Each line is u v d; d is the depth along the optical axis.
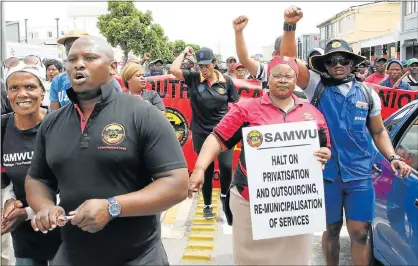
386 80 7.63
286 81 2.82
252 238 2.92
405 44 18.77
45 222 2.11
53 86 4.61
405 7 19.25
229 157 5.19
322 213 2.82
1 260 3.16
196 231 4.95
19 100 2.84
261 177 2.78
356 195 3.33
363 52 20.70
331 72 3.33
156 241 2.36
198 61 5.22
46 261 3.17
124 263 2.27
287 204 2.80
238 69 8.09
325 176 3.31
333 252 3.51
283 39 3.43
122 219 2.23
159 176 2.19
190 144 6.48
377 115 3.44
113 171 2.17
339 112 3.28
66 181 2.22
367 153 3.36
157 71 9.75
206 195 5.34
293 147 2.79
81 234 2.25
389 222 3.49
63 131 2.25
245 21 3.67
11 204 2.78
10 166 2.93
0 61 3.31
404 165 3.36
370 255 3.73
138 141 2.20
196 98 5.27
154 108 2.27
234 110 2.94
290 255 2.89
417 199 3.17
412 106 4.07
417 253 3.08
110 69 2.27
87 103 2.26
